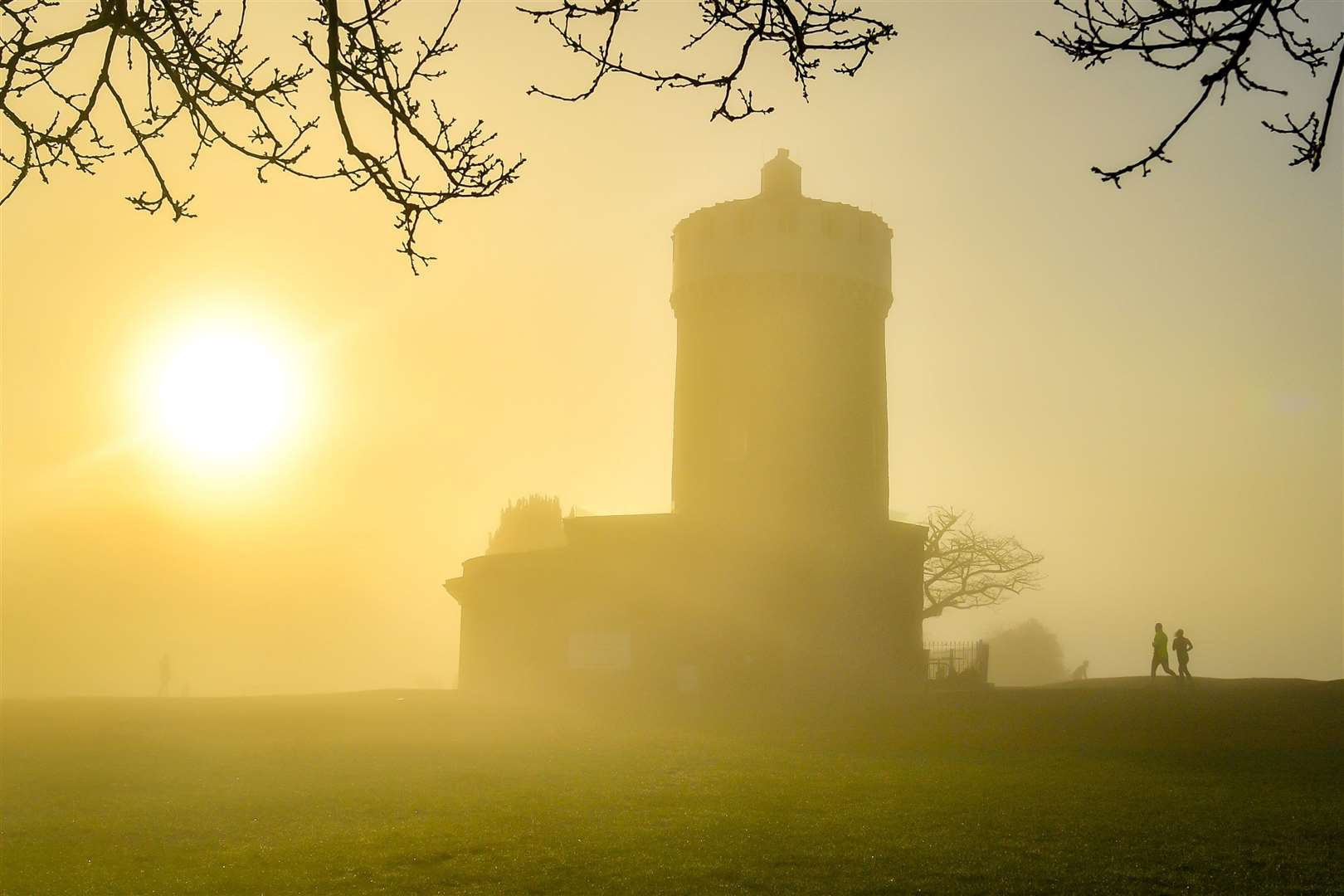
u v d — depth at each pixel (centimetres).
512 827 2045
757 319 4916
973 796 2273
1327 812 2100
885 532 4909
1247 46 806
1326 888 1609
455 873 1738
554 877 1709
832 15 899
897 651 4875
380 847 1903
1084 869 1712
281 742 3244
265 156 942
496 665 4828
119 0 830
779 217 4962
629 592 4675
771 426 4838
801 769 2697
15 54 837
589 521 4794
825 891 1619
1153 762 2758
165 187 956
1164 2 815
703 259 5047
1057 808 2147
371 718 3659
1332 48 816
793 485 4791
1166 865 1730
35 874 1783
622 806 2239
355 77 882
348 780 2639
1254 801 2219
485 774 2675
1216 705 3516
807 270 4909
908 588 5006
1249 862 1744
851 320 4981
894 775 2577
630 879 1691
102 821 2212
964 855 1791
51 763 3011
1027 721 3397
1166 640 4384
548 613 4750
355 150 906
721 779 2552
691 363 5056
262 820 2191
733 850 1852
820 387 4875
